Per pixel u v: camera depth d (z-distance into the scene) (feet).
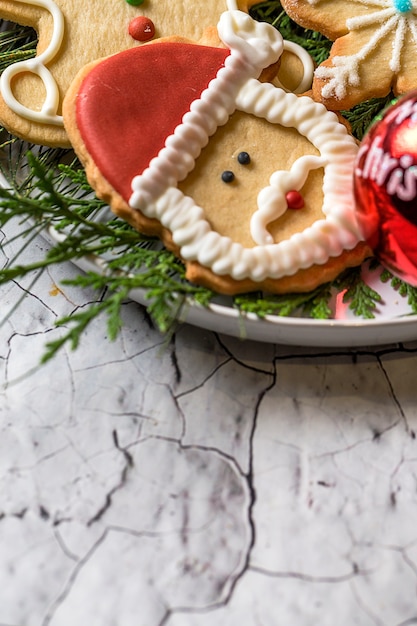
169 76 0.97
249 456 0.94
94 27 1.04
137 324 1.01
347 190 0.96
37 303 1.02
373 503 0.92
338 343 0.96
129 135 0.95
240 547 0.90
